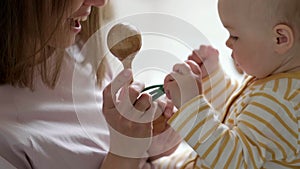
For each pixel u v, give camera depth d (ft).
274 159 2.08
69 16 2.14
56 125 2.22
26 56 2.17
